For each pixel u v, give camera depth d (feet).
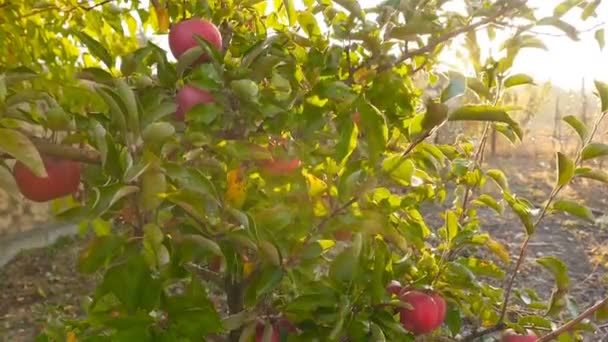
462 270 6.84
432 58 7.32
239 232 5.15
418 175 7.06
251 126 6.04
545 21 6.61
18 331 20.17
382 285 6.00
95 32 10.57
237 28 7.46
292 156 5.95
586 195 34.58
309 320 6.00
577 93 49.37
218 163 5.60
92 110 8.42
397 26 6.51
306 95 6.22
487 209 31.71
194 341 4.63
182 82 6.13
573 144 45.60
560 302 7.40
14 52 10.42
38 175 3.87
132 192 4.67
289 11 7.13
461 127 22.39
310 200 5.98
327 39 7.00
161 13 7.18
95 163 4.91
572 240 27.35
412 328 6.64
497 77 7.62
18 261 25.57
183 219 5.17
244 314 5.75
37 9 10.43
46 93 4.68
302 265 5.77
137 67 6.15
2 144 3.84
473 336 7.84
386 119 6.59
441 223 26.50
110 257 4.76
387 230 5.88
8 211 26.55
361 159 6.08
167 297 4.71
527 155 46.34
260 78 6.10
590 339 16.61
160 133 4.64
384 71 6.56
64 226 28.60
